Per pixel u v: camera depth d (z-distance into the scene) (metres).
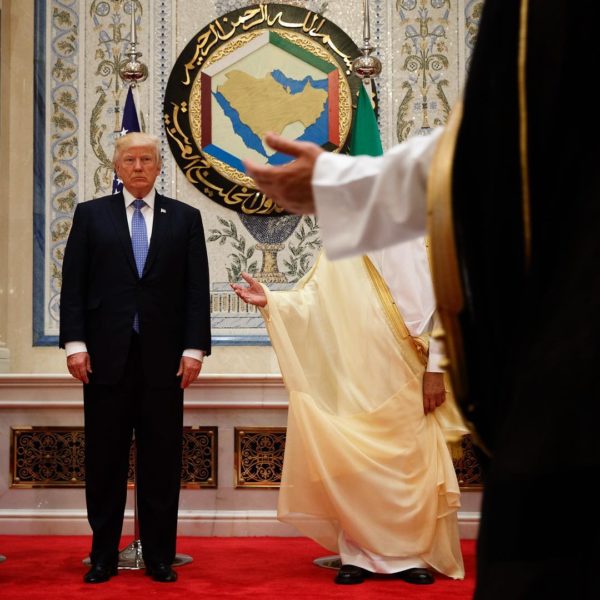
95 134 6.30
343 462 4.04
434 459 4.11
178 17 6.36
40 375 5.50
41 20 6.36
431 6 6.34
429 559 4.01
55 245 6.23
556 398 0.88
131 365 4.12
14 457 5.56
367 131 5.14
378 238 1.14
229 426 5.46
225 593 3.62
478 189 1.03
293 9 6.34
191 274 4.23
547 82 1.00
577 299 0.90
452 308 1.04
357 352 4.25
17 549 4.84
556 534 0.88
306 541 5.14
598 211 0.92
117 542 4.05
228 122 6.26
